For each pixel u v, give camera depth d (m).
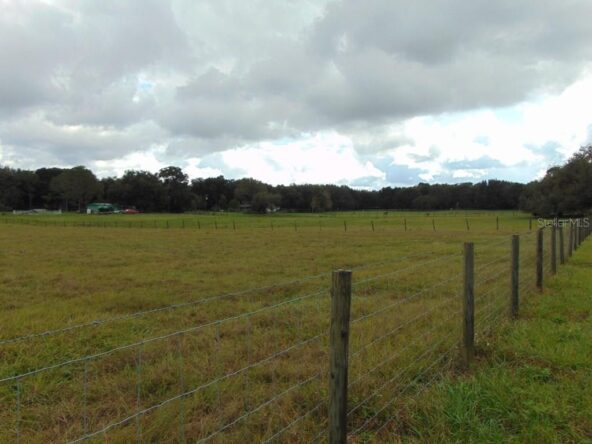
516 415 4.48
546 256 15.67
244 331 7.67
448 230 43.62
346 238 31.67
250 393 5.01
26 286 12.76
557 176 88.94
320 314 8.59
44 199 174.50
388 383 5.04
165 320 8.66
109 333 7.71
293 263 17.36
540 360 5.98
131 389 5.32
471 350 5.89
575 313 8.35
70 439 4.18
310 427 4.25
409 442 4.07
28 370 6.02
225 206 176.88
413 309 8.77
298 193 159.88
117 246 25.77
